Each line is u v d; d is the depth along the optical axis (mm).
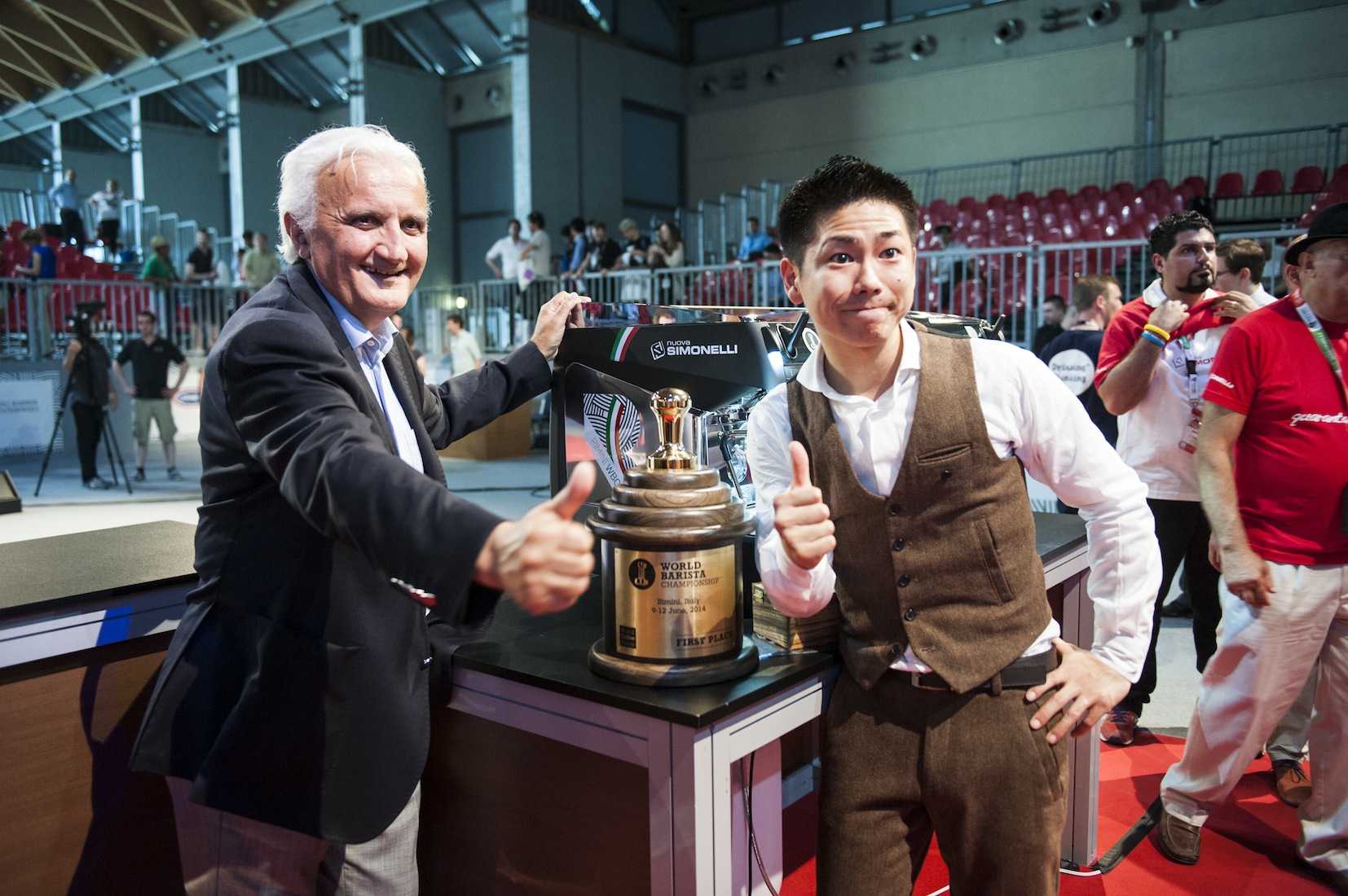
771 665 1243
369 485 917
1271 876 2141
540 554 796
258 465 1146
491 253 11102
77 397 7680
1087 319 3785
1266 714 2049
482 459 9234
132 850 1626
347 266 1199
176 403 10656
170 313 10562
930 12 12852
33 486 7812
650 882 1164
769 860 1301
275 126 15648
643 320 1717
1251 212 10383
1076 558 1855
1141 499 1231
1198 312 2719
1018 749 1195
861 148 13508
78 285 9938
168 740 1237
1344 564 1953
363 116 13844
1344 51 10312
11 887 1487
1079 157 11891
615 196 14016
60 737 1527
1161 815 2279
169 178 17281
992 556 1188
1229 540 1970
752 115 14461
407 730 1197
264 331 1081
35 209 16797
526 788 1299
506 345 10945
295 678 1153
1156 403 2762
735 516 1178
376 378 1309
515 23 12773
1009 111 12336
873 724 1240
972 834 1224
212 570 1222
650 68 14477
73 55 14305
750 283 8719
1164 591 2791
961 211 11562
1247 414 1997
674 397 1186
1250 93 10852
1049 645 1237
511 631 1414
